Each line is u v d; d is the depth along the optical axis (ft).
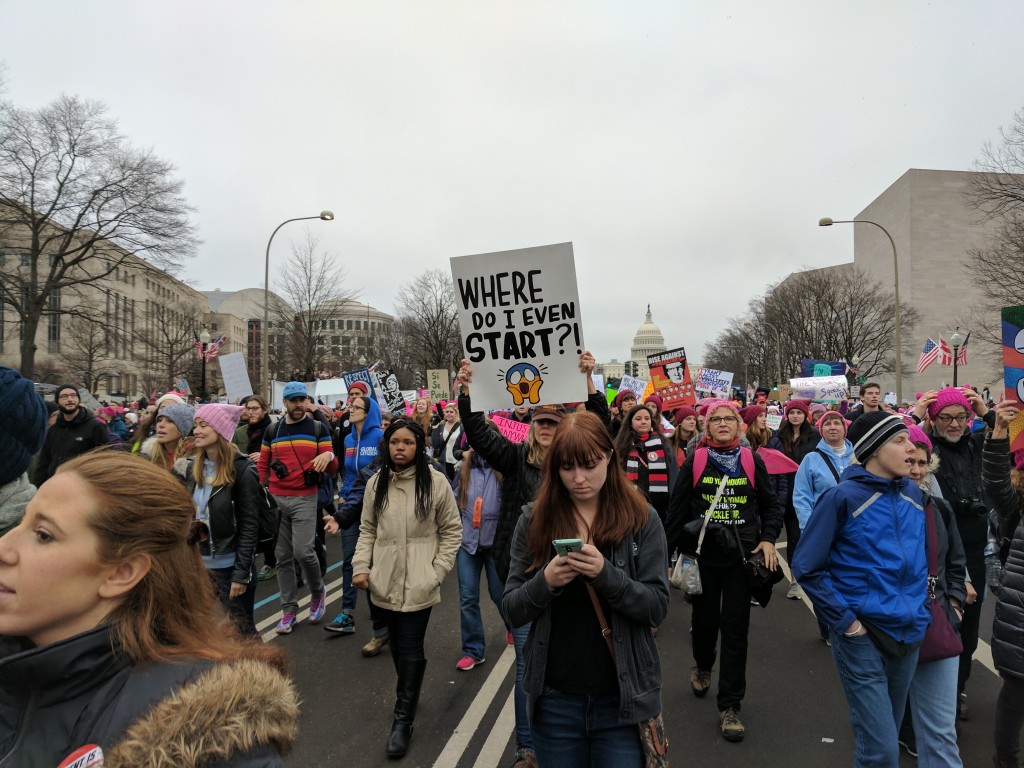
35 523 4.33
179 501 4.73
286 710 4.33
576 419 8.04
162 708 3.95
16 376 6.66
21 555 4.27
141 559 4.42
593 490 7.84
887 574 9.85
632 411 20.81
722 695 13.46
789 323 168.66
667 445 21.03
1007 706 10.86
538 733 7.87
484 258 14.10
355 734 13.39
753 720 13.97
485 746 12.87
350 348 175.63
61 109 95.04
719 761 12.26
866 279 184.03
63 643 4.01
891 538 9.95
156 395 89.35
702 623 14.93
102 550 4.30
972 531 14.34
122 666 4.25
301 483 19.83
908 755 12.57
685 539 14.74
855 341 163.53
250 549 15.05
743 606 13.75
